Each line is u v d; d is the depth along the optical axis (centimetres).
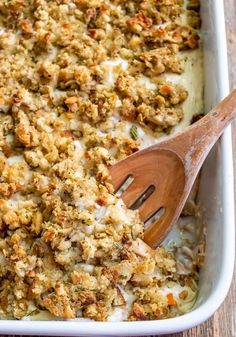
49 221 51
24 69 58
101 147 56
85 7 62
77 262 51
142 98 58
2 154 55
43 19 61
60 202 52
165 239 55
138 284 51
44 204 52
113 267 50
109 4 62
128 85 58
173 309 51
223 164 52
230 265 49
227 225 50
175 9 62
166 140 54
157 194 53
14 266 50
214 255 51
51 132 56
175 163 53
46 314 50
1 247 51
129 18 62
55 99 58
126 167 54
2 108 57
